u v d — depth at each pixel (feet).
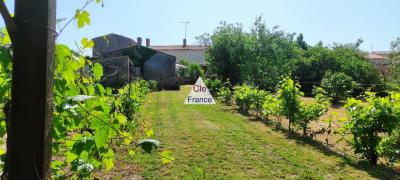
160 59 109.60
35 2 4.05
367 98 24.43
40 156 4.12
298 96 34.14
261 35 88.28
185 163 22.15
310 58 109.70
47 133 4.23
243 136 31.81
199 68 137.18
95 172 19.10
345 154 25.88
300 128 33.86
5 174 4.21
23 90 4.03
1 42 6.05
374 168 22.47
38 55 4.06
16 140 4.05
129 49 108.37
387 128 22.47
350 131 24.29
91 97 5.67
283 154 25.22
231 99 65.26
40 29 4.07
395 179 20.38
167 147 26.35
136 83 49.73
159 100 67.15
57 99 6.03
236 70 89.10
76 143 5.98
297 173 20.94
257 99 46.65
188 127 36.11
